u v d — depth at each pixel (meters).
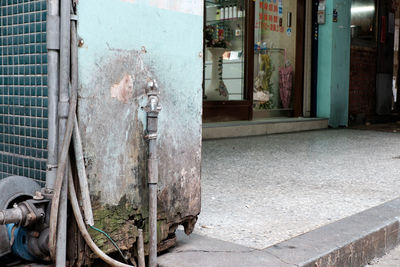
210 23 8.68
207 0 8.58
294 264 2.50
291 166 5.64
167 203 2.58
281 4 10.41
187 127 2.67
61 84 2.05
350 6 11.24
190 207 2.74
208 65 8.72
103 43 2.19
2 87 2.43
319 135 9.29
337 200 4.01
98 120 2.19
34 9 2.20
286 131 9.80
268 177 4.95
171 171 2.59
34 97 2.26
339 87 11.15
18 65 2.32
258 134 9.15
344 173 5.25
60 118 2.06
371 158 6.37
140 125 2.39
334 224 3.25
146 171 2.45
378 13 12.39
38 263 2.25
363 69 12.05
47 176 2.13
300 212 3.61
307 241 2.87
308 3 10.85
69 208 2.15
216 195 4.10
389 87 13.09
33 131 2.29
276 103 10.51
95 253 2.14
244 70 9.49
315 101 11.03
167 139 2.55
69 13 2.05
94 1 2.14
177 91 2.59
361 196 4.18
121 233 2.34
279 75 10.52
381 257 3.24
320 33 10.91
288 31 10.62
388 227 3.32
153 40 2.43
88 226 2.18
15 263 2.24
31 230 2.15
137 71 2.36
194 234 3.01
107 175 2.25
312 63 10.94
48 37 2.05
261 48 10.01
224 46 9.00
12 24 2.33
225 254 2.63
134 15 2.32
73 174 2.12
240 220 3.36
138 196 2.42
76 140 2.08
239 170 5.32
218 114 8.91
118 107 2.28
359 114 11.99
